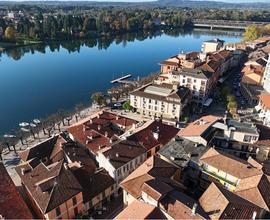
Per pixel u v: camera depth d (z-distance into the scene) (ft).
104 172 239.71
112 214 225.56
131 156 252.83
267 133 272.51
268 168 220.84
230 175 211.00
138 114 424.05
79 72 651.66
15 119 415.23
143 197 191.21
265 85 465.06
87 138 295.69
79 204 209.36
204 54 588.91
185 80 443.32
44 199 194.39
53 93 519.19
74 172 224.94
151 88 428.97
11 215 175.22
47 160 273.33
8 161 303.48
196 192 228.43
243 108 430.20
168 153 240.94
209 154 228.43
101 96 454.40
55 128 378.12
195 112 424.46
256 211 177.47
